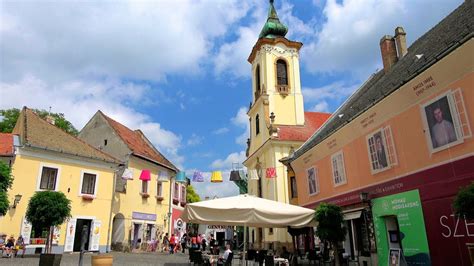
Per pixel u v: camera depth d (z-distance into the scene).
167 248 33.12
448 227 10.67
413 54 17.53
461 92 10.29
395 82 14.70
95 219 26.95
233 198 12.76
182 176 33.94
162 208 35.78
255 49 39.56
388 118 13.68
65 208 19.73
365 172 15.37
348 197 16.72
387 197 13.70
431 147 11.46
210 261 15.26
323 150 19.34
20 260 17.88
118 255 24.33
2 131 35.03
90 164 27.45
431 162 11.45
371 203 14.80
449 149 10.74
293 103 36.53
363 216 15.68
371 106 14.22
